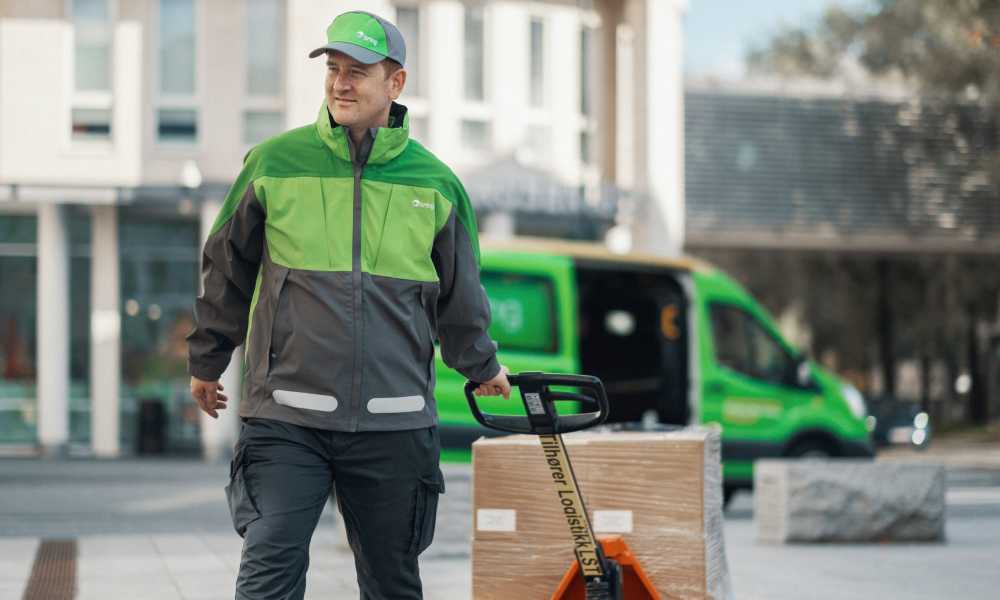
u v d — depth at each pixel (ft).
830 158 178.19
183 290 134.62
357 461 21.91
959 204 181.06
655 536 26.45
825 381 79.97
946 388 207.82
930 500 61.98
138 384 133.39
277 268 21.95
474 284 22.99
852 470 61.82
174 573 48.75
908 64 182.80
